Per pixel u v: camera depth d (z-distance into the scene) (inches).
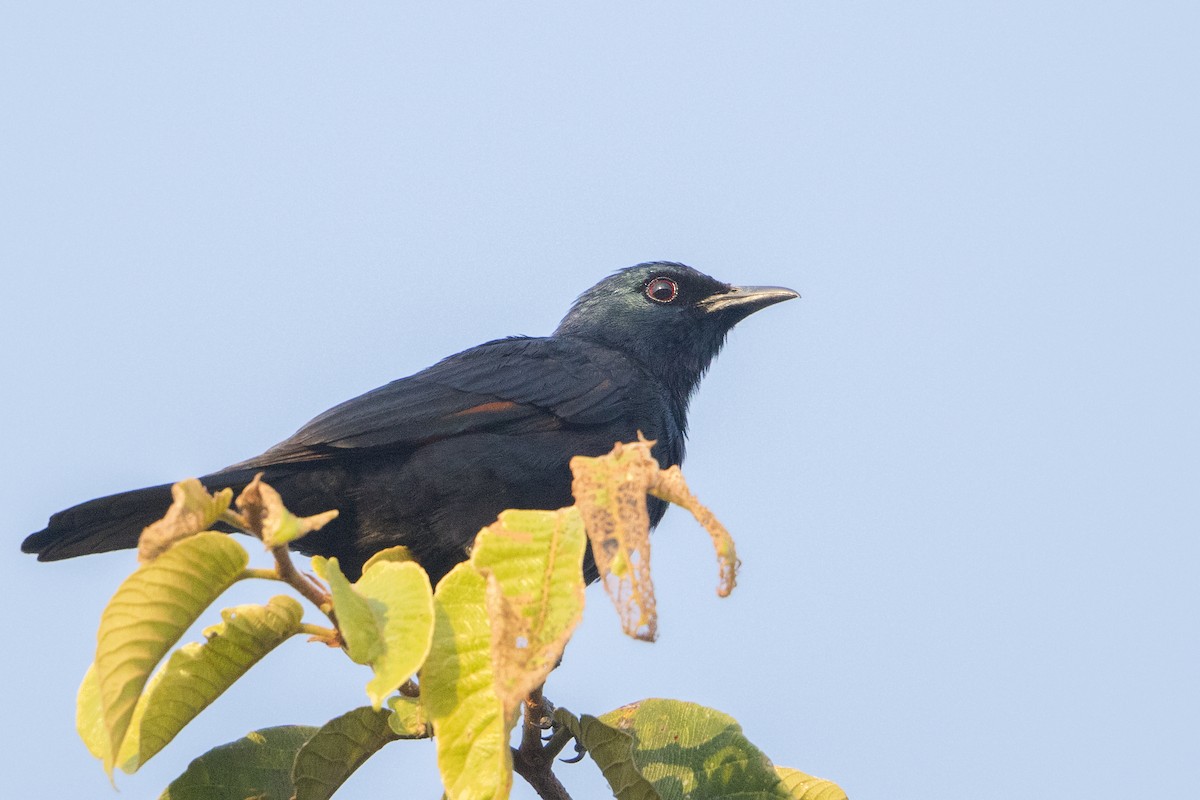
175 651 294.4
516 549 245.0
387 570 263.1
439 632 259.3
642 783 316.2
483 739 251.3
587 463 245.8
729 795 333.1
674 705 348.5
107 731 248.8
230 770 345.1
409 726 323.0
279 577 264.4
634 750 341.7
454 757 250.5
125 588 253.9
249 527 244.4
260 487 239.1
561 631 236.1
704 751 339.6
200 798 341.7
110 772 252.7
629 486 241.4
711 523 240.5
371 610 251.1
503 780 246.2
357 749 329.4
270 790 344.8
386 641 246.2
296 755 329.1
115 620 254.1
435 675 256.5
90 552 498.9
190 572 256.5
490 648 253.6
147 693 294.0
